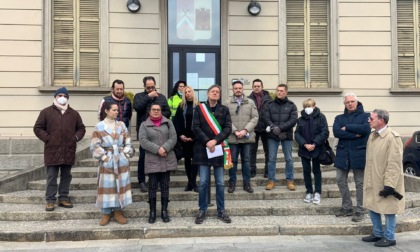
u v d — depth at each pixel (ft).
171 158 18.62
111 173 17.93
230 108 21.44
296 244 16.47
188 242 16.83
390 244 16.10
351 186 23.29
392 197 15.80
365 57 31.78
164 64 30.81
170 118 21.75
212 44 31.94
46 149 19.30
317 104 31.48
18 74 28.96
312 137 20.33
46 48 29.40
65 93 20.01
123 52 30.30
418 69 32.30
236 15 31.30
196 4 31.94
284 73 31.48
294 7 32.22
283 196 21.52
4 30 28.86
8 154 28.02
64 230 17.21
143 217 19.35
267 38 31.42
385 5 31.94
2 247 16.35
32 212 19.03
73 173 24.04
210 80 31.76
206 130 18.28
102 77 29.99
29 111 28.99
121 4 30.32
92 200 20.95
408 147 28.19
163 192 18.66
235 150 21.44
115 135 18.29
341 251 15.56
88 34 30.37
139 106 20.39
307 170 20.70
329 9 32.09
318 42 32.22
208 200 19.90
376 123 16.19
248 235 17.72
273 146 21.98
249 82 31.19
